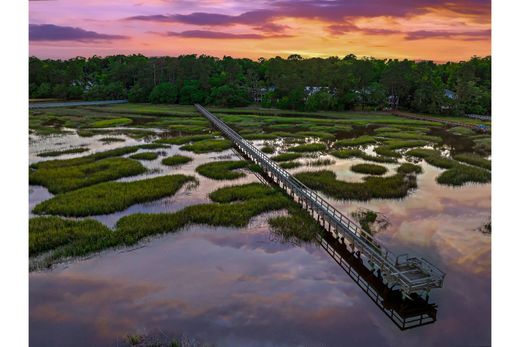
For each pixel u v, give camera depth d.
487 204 32.88
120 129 71.56
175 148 55.31
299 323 17.80
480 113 98.62
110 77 138.62
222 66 145.12
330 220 27.39
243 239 25.98
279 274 21.88
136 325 17.53
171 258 23.41
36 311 18.41
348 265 23.19
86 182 36.75
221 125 71.88
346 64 114.81
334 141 62.16
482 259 23.53
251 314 18.39
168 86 120.38
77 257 23.19
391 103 112.50
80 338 16.72
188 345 16.33
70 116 86.50
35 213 29.30
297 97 104.94
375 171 42.03
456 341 16.78
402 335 17.11
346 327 17.66
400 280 19.98
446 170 42.66
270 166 40.72
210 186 37.12
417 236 26.69
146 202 32.62
